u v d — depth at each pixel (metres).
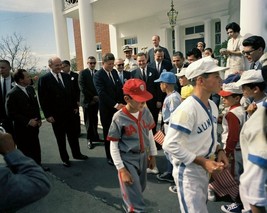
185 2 8.94
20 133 3.92
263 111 1.19
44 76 4.08
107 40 13.59
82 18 8.56
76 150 4.56
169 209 2.82
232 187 2.33
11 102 3.79
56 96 4.10
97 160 4.51
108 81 4.07
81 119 7.30
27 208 2.99
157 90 4.61
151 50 5.74
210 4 8.86
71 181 3.71
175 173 1.85
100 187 3.47
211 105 1.84
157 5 9.23
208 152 1.78
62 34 10.41
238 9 7.41
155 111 4.64
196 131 1.69
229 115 2.35
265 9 4.11
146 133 2.39
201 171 1.75
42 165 4.41
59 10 10.24
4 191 0.98
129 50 6.37
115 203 3.03
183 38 10.44
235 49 4.27
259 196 1.13
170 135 1.70
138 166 2.33
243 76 2.26
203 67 1.63
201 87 1.68
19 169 1.10
